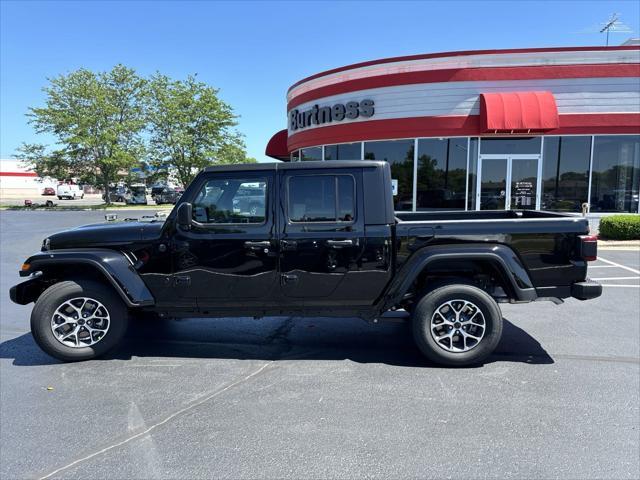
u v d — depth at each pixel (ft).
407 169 47.42
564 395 11.93
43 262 13.84
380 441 9.74
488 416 10.81
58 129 120.67
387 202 13.93
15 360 14.57
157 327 18.10
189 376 13.28
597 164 44.27
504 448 9.45
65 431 10.22
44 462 9.05
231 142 130.41
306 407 11.32
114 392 12.21
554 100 42.01
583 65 42.45
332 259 13.85
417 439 9.80
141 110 127.24
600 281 26.50
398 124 46.26
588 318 19.24
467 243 13.75
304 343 16.24
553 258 13.76
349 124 48.88
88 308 14.46
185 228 13.97
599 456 9.15
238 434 10.05
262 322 18.83
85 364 14.20
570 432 10.07
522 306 21.34
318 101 52.01
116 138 120.98
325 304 14.32
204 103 122.11
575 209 44.83
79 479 8.52
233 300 14.24
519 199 45.47
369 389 12.36
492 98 42.50
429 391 12.22
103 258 13.92
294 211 13.93
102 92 120.67
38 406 11.41
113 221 16.70
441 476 8.54
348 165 13.97
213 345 16.01
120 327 14.47
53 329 14.02
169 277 14.11
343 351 15.43
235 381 12.92
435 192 46.78
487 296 13.58
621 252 37.29
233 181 13.97
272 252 13.87
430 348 13.76
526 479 8.45
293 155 61.16
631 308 20.77
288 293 14.11
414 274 13.58
